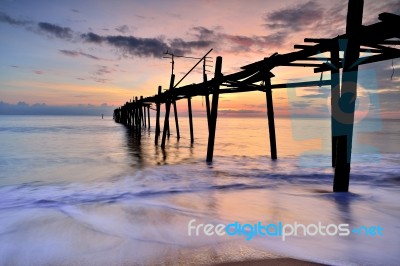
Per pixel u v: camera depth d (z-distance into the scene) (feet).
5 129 119.14
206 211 16.08
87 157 42.93
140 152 48.29
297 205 17.22
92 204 17.69
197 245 11.25
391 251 10.82
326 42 17.43
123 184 24.66
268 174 28.66
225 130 136.87
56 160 40.37
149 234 12.51
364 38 15.15
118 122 212.64
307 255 10.37
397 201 17.79
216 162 36.65
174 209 16.48
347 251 10.76
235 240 11.73
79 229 13.20
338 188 19.22
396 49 16.96
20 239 12.04
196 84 38.78
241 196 19.79
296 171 30.17
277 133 116.98
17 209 16.56
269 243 11.43
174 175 28.53
